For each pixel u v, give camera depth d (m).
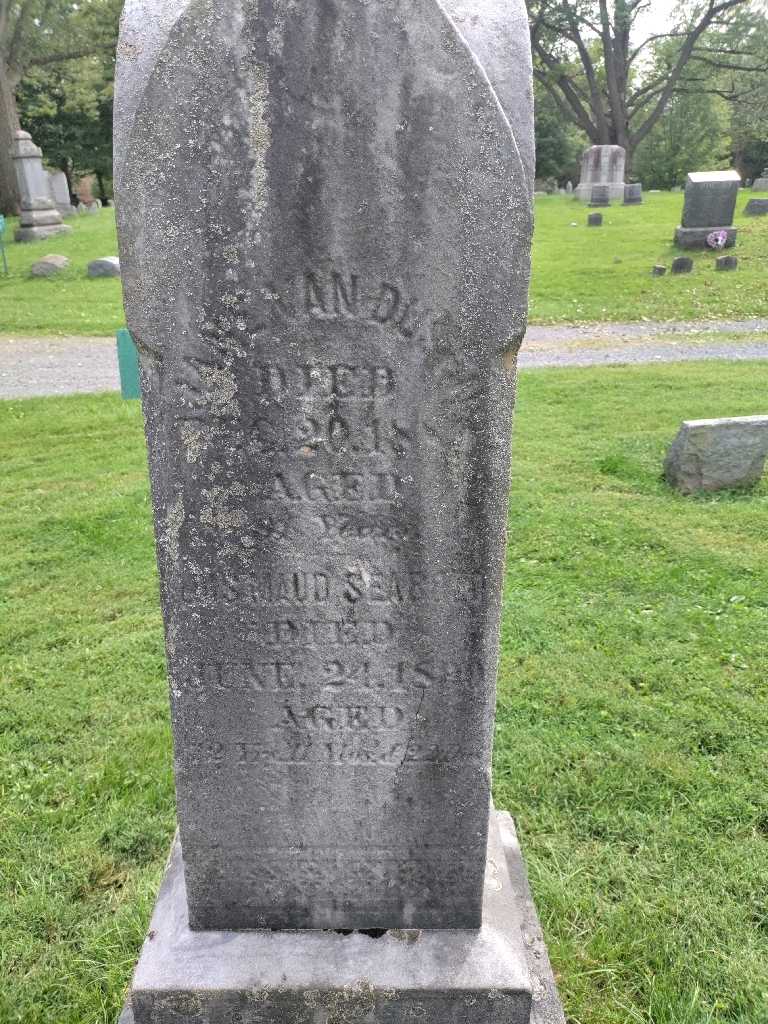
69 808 3.49
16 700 4.21
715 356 12.17
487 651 2.31
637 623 4.91
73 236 23.67
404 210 1.86
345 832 2.53
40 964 2.84
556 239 22.03
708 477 6.93
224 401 2.03
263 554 2.20
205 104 1.78
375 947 2.58
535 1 35.62
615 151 32.91
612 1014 2.69
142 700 4.24
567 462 7.74
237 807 2.50
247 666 2.32
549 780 3.65
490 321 1.95
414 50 1.75
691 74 39.41
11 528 6.26
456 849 2.55
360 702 2.37
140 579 5.53
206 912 2.63
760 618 4.98
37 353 12.88
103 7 30.61
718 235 18.17
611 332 14.12
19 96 37.66
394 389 2.02
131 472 7.53
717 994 2.74
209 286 1.92
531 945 2.78
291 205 1.85
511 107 1.82
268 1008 2.47
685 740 3.88
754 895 3.08
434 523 2.16
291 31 1.73
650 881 3.16
